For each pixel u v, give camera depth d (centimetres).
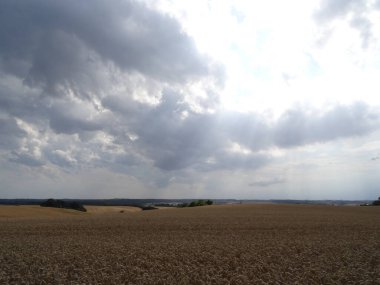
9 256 2267
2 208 7438
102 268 1934
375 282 1689
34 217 5856
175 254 2323
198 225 4131
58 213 7225
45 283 1662
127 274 1817
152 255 2277
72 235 3391
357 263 2070
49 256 2256
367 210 7000
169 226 4056
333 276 1791
